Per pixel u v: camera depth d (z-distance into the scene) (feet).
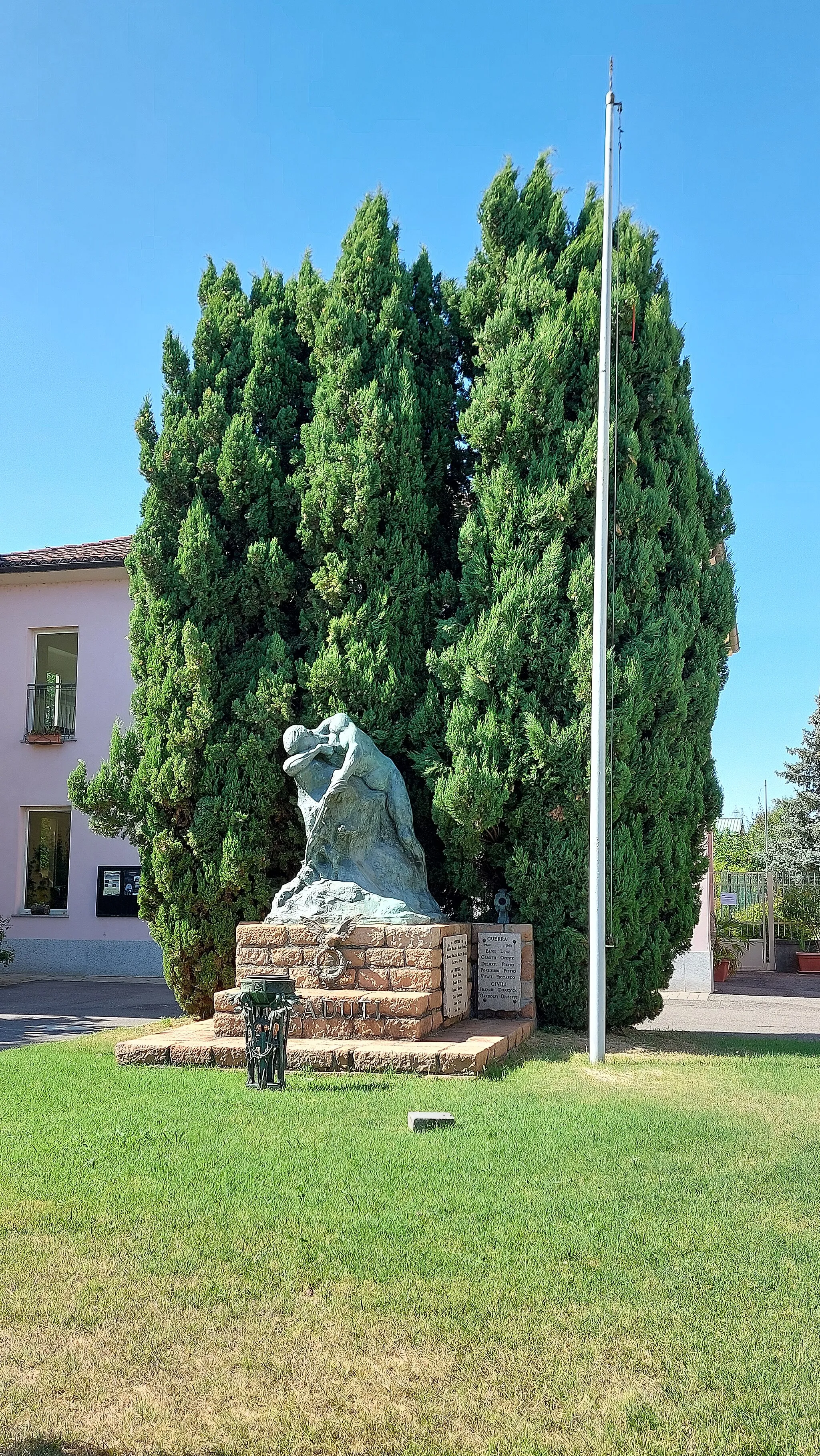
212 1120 22.31
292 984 26.09
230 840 37.24
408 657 38.09
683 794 36.52
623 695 34.27
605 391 32.96
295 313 42.32
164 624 39.24
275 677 37.52
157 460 40.01
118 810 39.70
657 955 36.65
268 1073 25.61
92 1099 24.59
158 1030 37.47
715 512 41.16
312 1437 10.76
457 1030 32.07
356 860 34.99
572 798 34.65
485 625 35.27
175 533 40.14
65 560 72.54
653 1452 10.52
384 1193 17.47
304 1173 18.45
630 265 37.55
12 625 75.20
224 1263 14.70
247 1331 12.83
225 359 41.47
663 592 37.11
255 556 38.37
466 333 40.06
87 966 71.36
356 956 31.50
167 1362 12.17
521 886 35.73
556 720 35.06
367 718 36.94
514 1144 20.34
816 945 99.04
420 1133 21.18
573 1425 10.98
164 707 38.42
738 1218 16.53
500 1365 12.09
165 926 38.99
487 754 34.88
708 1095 25.46
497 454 37.19
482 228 38.93
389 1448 10.59
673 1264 14.76
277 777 37.70
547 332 35.73
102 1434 10.86
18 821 73.72
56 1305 13.50
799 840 107.34
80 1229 16.01
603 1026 30.55
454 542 40.60
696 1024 52.13
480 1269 14.51
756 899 99.09
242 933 32.48
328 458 37.96
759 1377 11.87
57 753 73.51
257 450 39.04
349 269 39.91
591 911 31.12
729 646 40.34
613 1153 19.85
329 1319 13.08
